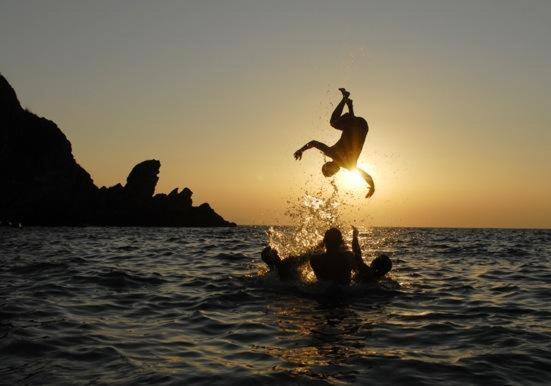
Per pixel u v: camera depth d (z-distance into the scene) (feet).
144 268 44.98
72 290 32.55
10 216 216.74
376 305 28.89
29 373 16.78
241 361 18.35
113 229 206.08
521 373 17.37
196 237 117.08
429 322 24.84
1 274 39.60
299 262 35.04
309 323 24.39
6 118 222.48
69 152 240.94
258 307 27.91
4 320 23.79
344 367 17.83
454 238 136.77
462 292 33.71
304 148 28.76
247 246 76.89
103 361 18.12
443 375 17.11
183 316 25.63
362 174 28.32
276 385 15.97
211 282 36.47
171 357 18.70
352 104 28.63
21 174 222.48
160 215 261.24
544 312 27.48
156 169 264.93
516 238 148.56
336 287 33.45
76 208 235.61
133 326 23.44
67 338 20.99
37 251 64.75
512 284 37.76
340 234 33.55
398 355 19.31
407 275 42.24
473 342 21.31
